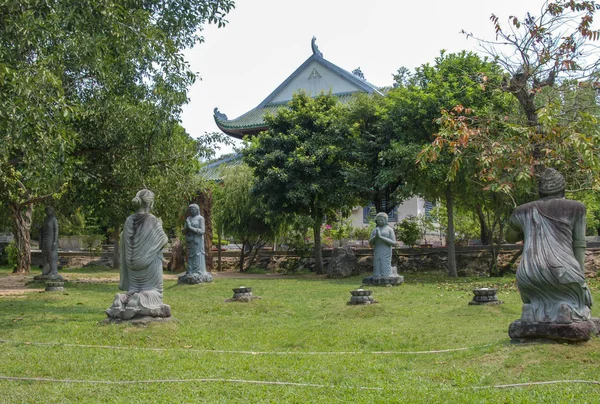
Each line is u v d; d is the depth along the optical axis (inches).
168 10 771.4
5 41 514.0
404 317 511.5
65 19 570.9
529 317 323.3
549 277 316.5
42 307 593.6
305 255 1269.7
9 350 366.9
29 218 1210.0
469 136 532.1
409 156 904.3
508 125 532.4
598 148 469.7
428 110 917.2
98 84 721.0
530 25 575.2
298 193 1082.7
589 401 242.7
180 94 776.9
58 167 594.2
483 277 981.2
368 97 1136.2
